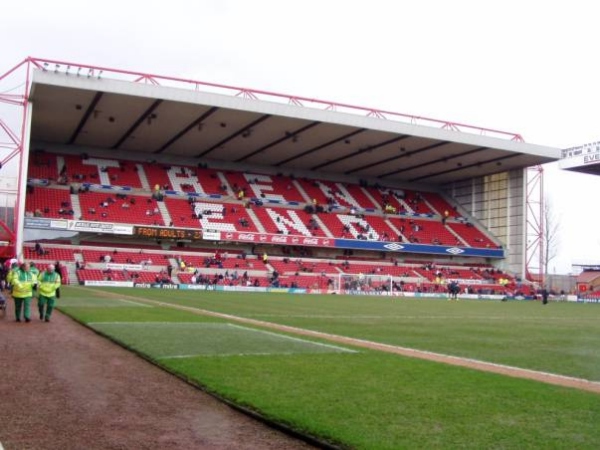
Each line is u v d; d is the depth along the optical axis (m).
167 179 63.59
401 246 64.69
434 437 6.58
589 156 59.72
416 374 10.43
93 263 50.69
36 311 21.50
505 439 6.56
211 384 9.09
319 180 73.25
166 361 11.05
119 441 6.48
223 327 17.77
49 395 8.48
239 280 54.44
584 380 10.94
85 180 58.94
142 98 46.47
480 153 61.50
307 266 60.59
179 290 47.34
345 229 64.81
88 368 10.62
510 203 69.31
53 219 51.44
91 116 51.78
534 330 22.12
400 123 54.38
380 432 6.73
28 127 45.69
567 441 6.54
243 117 51.41
